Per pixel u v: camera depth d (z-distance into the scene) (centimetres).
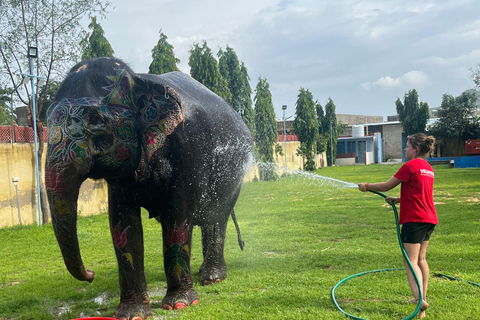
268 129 2878
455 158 3728
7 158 1230
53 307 529
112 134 400
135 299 462
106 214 1478
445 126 4394
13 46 1390
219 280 596
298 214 1250
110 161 402
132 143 414
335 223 1064
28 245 980
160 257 782
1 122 2059
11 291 600
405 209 433
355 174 3170
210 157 507
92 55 1698
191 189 474
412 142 448
